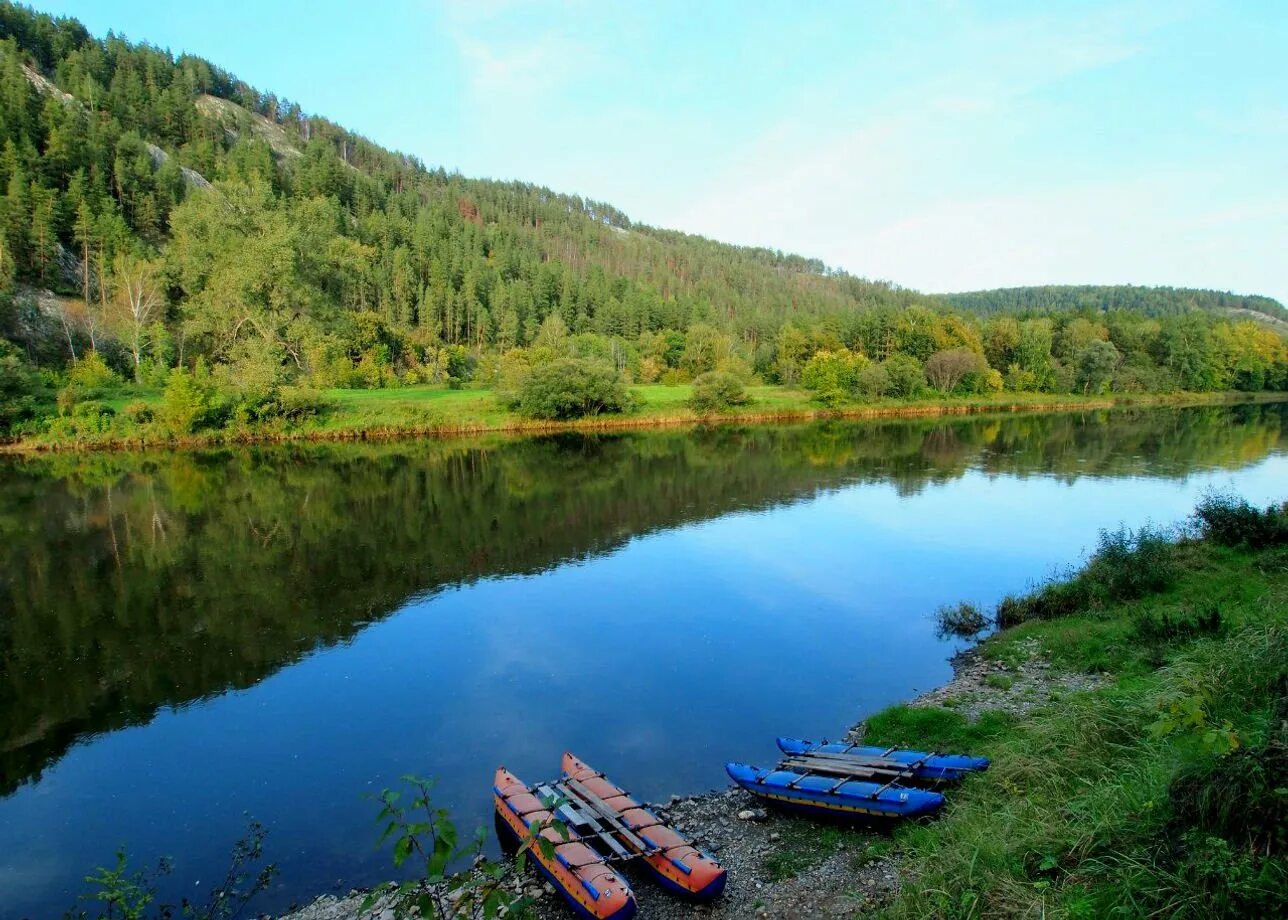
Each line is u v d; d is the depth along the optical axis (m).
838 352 105.88
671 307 141.75
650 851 10.35
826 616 22.77
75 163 103.25
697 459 54.72
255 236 72.06
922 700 15.95
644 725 16.06
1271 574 19.16
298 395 66.69
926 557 29.11
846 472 48.44
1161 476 45.34
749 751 14.85
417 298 119.19
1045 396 100.19
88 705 17.66
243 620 23.12
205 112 173.88
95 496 41.78
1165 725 7.02
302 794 13.79
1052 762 10.82
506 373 85.25
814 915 9.34
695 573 27.41
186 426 61.47
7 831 12.83
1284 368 117.56
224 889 11.13
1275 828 6.39
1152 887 6.71
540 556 29.89
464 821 12.63
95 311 83.38
